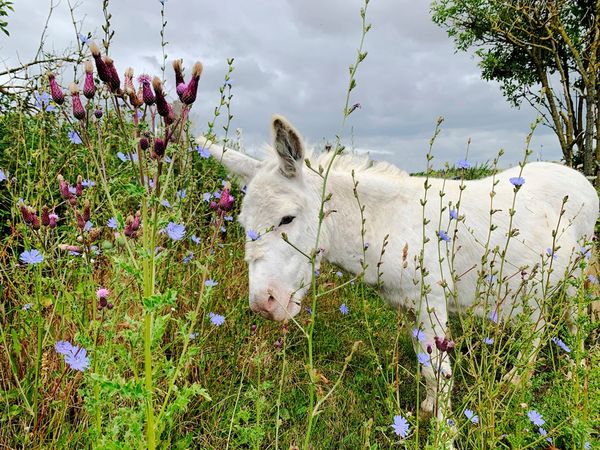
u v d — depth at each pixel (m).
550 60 3.52
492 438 0.84
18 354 0.94
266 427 1.11
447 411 0.83
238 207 2.00
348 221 1.46
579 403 1.01
